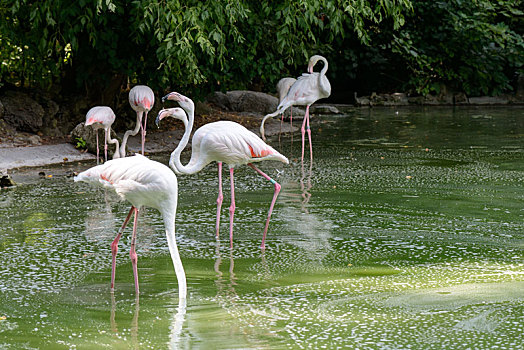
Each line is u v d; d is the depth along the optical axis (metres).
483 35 24.27
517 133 16.08
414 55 23.80
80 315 5.03
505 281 5.79
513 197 9.07
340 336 4.61
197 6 11.70
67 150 13.00
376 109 23.28
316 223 7.80
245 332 4.68
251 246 6.91
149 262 6.38
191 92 16.34
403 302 5.29
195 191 9.68
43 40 12.43
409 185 9.97
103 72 14.46
